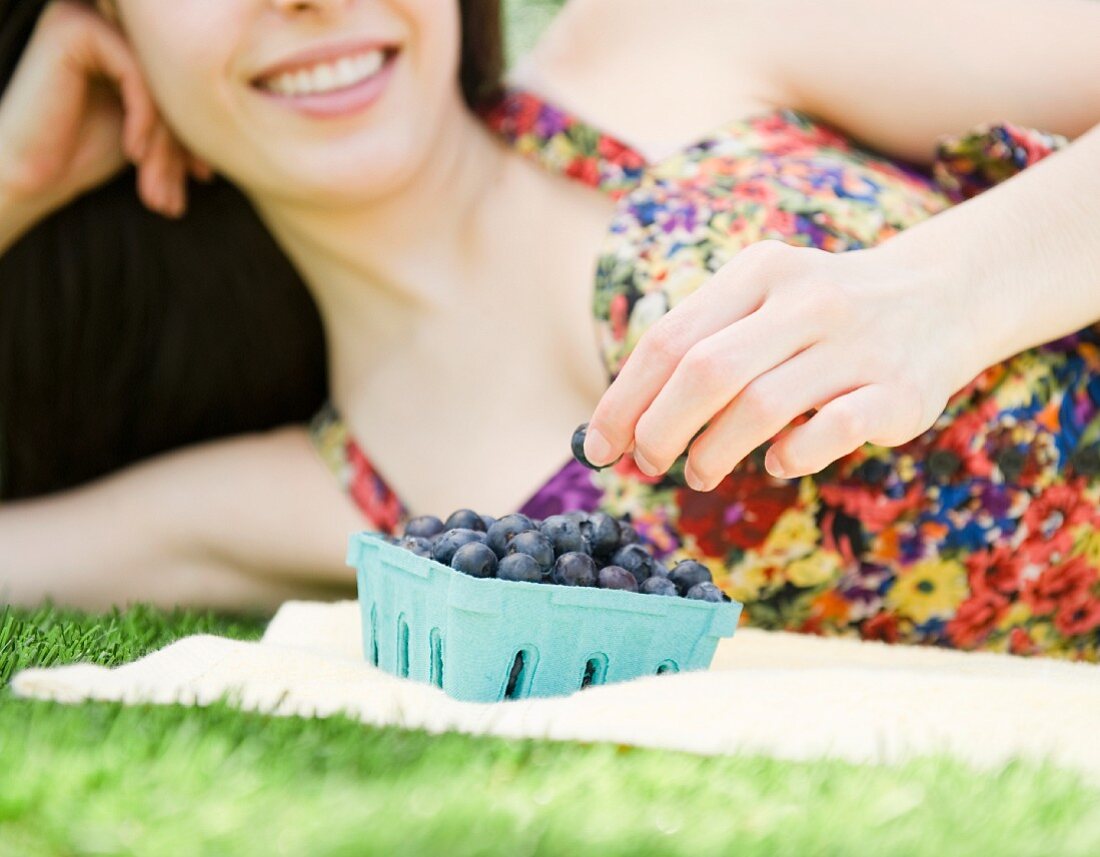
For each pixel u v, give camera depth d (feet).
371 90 3.45
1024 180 3.04
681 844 2.06
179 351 4.11
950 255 2.87
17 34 3.82
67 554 3.94
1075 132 3.54
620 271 3.34
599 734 2.29
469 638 2.53
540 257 3.58
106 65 3.75
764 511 3.26
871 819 2.11
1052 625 3.34
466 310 3.65
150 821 2.07
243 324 4.09
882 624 3.32
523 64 3.91
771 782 2.20
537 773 2.24
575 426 3.49
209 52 3.39
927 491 3.22
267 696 2.43
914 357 2.72
